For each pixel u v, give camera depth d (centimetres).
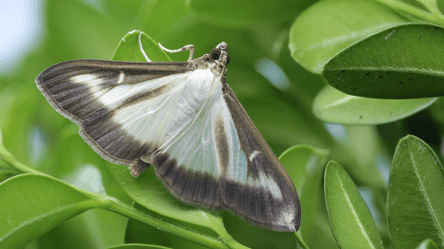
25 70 37
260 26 37
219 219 34
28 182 34
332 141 37
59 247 35
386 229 36
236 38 37
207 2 36
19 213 34
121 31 37
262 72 37
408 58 34
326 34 35
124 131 35
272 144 37
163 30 36
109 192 35
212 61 35
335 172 34
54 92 34
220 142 35
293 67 37
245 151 35
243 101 37
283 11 36
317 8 35
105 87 35
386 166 36
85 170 35
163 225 34
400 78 34
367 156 37
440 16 35
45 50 37
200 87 35
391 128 36
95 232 35
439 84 34
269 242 36
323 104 35
